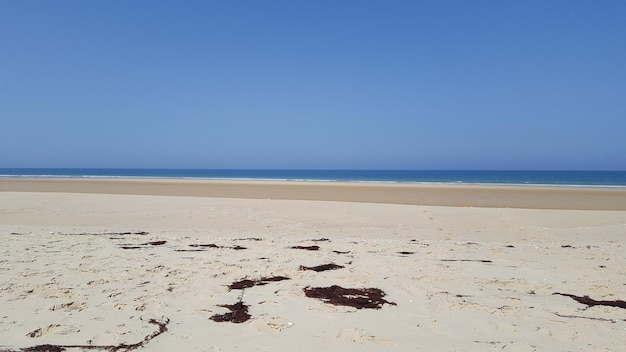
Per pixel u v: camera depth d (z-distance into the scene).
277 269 6.66
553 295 5.53
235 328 4.20
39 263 6.73
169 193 26.94
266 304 4.96
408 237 10.98
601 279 6.36
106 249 8.11
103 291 5.28
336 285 5.81
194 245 8.81
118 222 13.05
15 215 14.10
